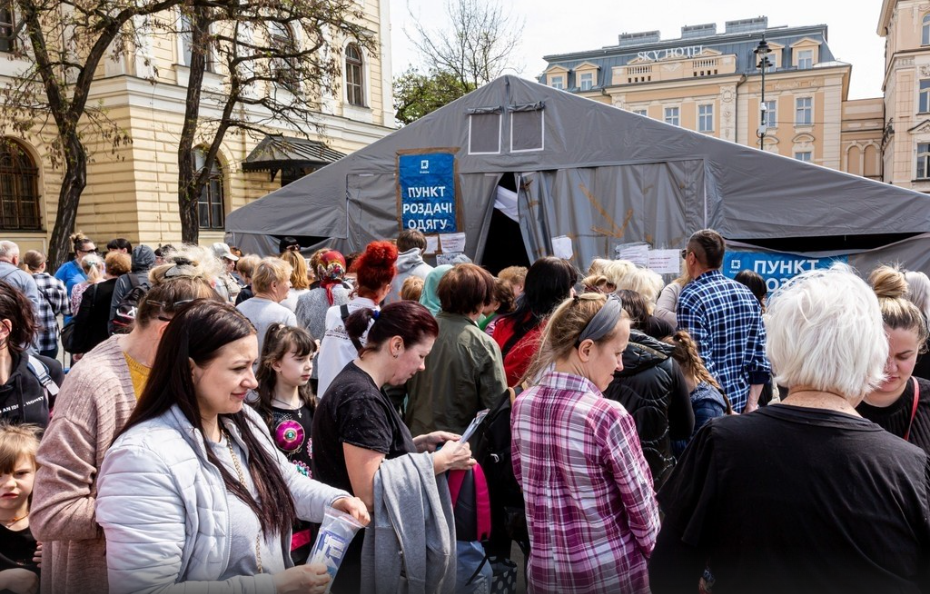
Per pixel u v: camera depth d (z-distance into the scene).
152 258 6.10
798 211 6.43
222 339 1.59
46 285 6.85
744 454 1.45
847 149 52.50
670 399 2.69
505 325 3.63
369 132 25.27
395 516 2.12
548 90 7.29
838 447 1.39
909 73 43.34
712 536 1.52
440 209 7.67
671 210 6.82
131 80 17.92
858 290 1.49
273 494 1.75
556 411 2.09
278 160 20.50
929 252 6.09
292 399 3.05
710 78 52.62
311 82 16.12
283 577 1.61
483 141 7.53
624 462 2.03
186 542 1.52
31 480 2.26
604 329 2.09
